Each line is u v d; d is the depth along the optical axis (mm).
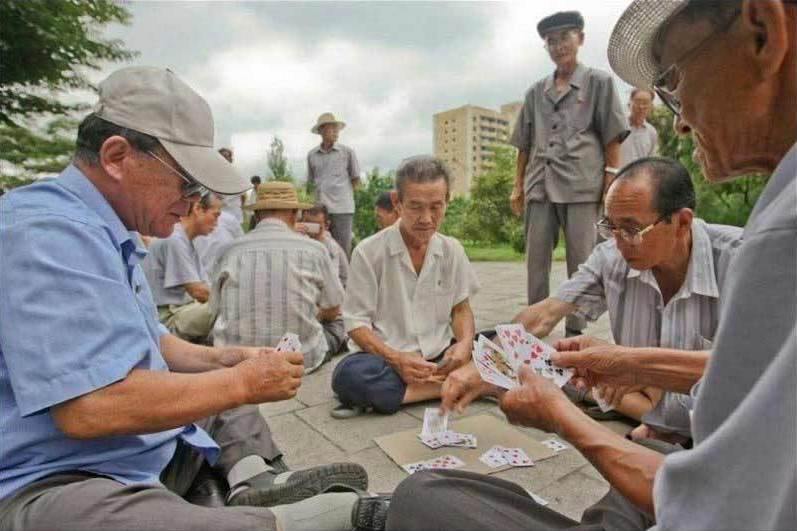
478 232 16094
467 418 2430
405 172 2428
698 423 631
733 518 554
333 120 6371
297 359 1366
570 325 3801
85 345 1062
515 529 918
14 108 10852
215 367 1699
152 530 1033
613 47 935
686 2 745
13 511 1043
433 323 2740
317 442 2258
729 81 721
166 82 1283
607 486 1833
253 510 1188
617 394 2004
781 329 548
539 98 3766
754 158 758
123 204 1288
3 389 1090
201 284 3736
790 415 508
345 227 6668
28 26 9539
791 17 640
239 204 6031
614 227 1803
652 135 4934
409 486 1031
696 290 1863
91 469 1179
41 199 1188
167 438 1385
